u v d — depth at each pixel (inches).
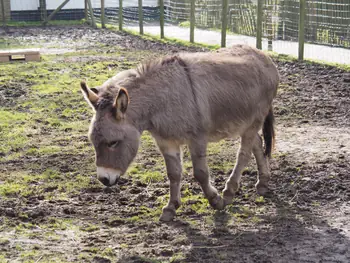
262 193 235.6
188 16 916.6
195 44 684.1
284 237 195.9
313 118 351.6
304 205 224.8
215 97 206.2
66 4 1058.7
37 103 401.1
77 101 404.8
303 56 547.8
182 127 198.1
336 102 384.2
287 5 666.8
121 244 192.5
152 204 228.8
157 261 179.8
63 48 685.3
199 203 226.8
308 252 184.1
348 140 304.5
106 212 222.1
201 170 206.2
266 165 236.8
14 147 305.7
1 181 256.2
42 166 276.8
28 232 203.5
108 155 184.5
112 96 187.0
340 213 215.8
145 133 329.1
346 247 187.0
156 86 195.9
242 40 693.9
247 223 208.4
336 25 607.8
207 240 194.7
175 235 199.5
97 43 726.5
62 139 320.5
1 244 193.0
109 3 1090.1
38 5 1042.7
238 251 185.9
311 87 430.0
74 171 269.7
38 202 232.1
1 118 362.6
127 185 251.3
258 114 227.3
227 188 224.8
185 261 179.2
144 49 658.2
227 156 286.4
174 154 209.5
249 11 738.8
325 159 273.4
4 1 1023.6
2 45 722.2
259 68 228.1
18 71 524.4
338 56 552.4
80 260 181.0
